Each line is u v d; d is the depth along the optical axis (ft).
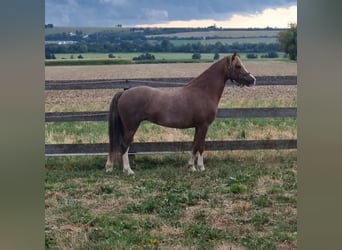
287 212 12.36
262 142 15.35
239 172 14.42
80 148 15.14
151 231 11.60
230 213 12.42
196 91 14.94
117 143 14.78
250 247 10.98
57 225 11.76
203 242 11.17
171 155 15.21
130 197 13.17
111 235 11.39
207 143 15.30
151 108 14.82
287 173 14.32
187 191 13.47
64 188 13.57
